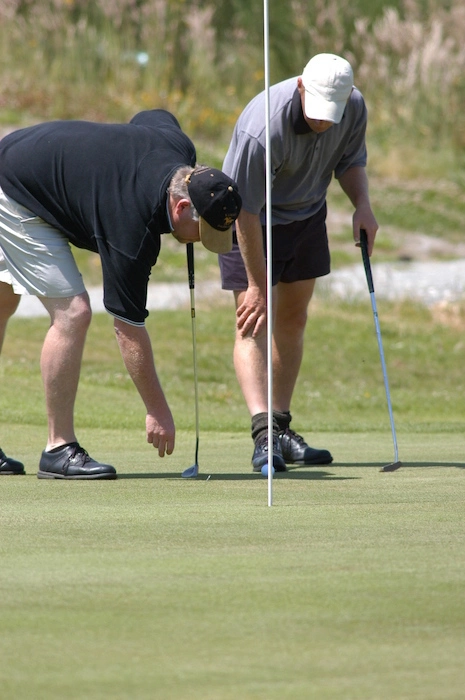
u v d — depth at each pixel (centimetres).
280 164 1549
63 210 1348
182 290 4625
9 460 1461
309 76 1470
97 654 591
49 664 574
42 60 6738
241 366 1605
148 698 521
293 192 1616
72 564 809
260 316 1580
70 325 1393
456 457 1681
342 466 1562
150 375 1366
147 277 1322
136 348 1346
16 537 923
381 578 764
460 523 999
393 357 3494
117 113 6550
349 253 5691
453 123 7362
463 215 6494
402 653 594
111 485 1312
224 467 1554
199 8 7488
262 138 1495
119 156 1310
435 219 6400
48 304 1400
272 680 549
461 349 3631
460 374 3369
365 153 1697
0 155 1390
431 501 1155
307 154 1568
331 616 666
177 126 1424
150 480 1373
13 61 6712
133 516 1042
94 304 4272
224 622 654
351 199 1702
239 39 7519
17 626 643
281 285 1684
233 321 3825
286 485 1312
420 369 3391
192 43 7112
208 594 718
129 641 614
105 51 6862
